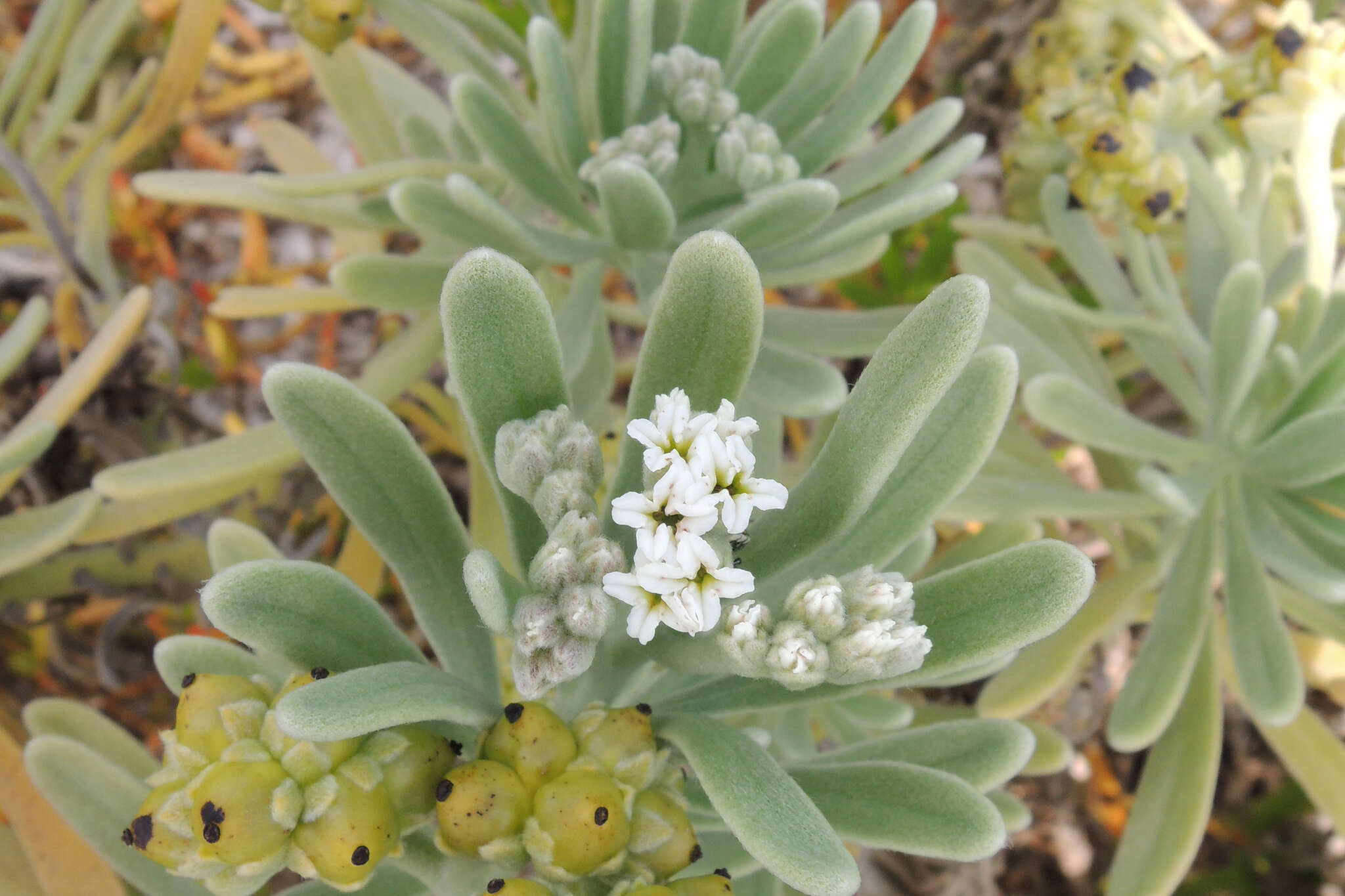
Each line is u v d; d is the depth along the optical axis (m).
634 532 0.10
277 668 0.11
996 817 0.09
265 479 0.19
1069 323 0.19
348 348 0.23
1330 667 0.18
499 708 0.09
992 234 0.19
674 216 0.13
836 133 0.14
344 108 0.19
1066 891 0.22
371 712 0.07
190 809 0.08
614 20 0.13
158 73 0.22
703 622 0.08
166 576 0.17
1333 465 0.14
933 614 0.09
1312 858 0.21
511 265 0.08
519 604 0.08
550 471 0.09
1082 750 0.22
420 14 0.17
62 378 0.14
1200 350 0.16
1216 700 0.16
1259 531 0.15
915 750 0.11
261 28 0.25
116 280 0.19
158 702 0.20
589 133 0.17
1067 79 0.17
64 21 0.17
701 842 0.13
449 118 0.21
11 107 0.21
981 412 0.09
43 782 0.12
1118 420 0.15
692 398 0.09
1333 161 0.17
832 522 0.09
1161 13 0.18
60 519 0.15
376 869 0.11
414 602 0.10
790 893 0.13
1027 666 0.16
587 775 0.08
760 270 0.14
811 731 0.17
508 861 0.08
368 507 0.10
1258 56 0.16
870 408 0.08
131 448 0.19
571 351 0.14
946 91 0.24
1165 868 0.15
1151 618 0.18
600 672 0.10
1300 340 0.16
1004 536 0.16
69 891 0.13
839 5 0.24
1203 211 0.18
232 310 0.18
